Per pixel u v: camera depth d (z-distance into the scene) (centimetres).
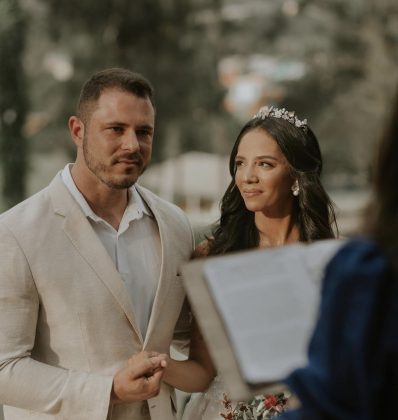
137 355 346
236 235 417
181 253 389
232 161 416
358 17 2780
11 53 1880
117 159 356
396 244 183
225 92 2558
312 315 204
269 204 399
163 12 2314
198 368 394
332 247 210
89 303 354
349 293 183
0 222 357
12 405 351
